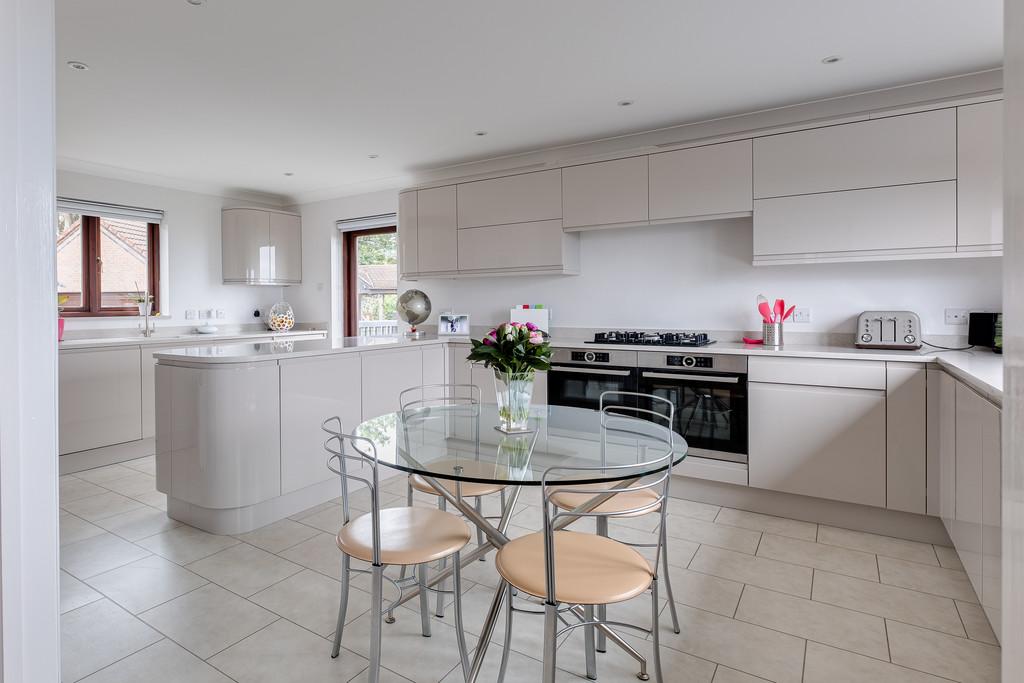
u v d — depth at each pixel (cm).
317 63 304
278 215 603
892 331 341
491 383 438
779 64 309
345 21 261
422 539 191
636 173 394
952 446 257
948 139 302
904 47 290
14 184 54
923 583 254
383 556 179
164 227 551
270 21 261
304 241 629
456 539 191
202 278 580
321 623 222
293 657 201
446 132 418
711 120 395
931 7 252
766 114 379
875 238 321
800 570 267
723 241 403
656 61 304
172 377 315
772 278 387
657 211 386
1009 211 63
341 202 597
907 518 304
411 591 221
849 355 307
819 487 318
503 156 480
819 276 371
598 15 258
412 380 418
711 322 409
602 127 410
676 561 276
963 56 300
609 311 449
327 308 614
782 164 344
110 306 529
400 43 283
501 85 335
